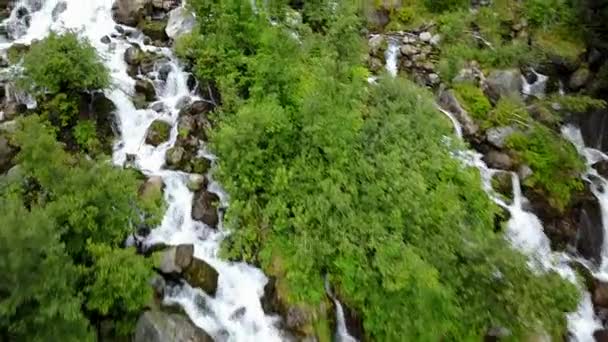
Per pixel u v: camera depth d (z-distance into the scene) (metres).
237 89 11.52
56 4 14.25
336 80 11.53
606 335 10.55
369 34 15.58
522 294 8.46
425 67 14.49
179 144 11.15
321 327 8.91
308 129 10.09
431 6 16.48
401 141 10.70
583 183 12.80
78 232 8.01
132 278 8.03
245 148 10.09
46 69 10.48
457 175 10.93
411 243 9.41
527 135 12.92
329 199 9.65
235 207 10.00
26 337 6.73
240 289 9.51
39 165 8.70
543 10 15.85
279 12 13.28
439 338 8.75
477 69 14.46
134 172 10.19
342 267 9.20
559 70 15.04
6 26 13.28
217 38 12.09
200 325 8.89
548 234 11.92
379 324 8.96
